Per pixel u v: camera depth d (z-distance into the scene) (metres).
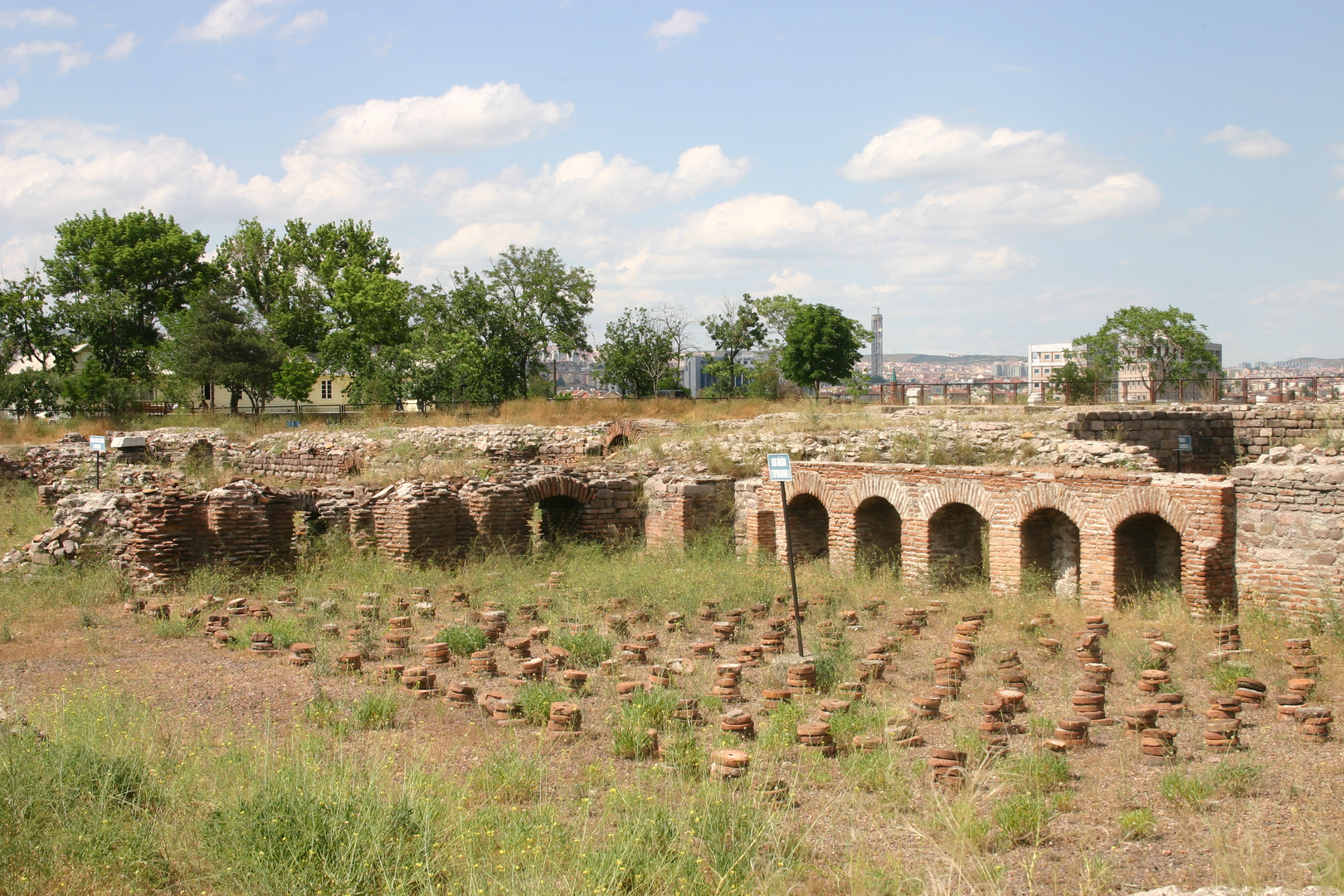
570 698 10.74
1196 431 24.19
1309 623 13.28
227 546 18.06
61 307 58.69
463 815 7.26
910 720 9.77
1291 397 28.42
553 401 40.97
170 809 7.31
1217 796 7.63
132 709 9.80
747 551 20.67
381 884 6.29
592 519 22.30
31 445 35.28
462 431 30.86
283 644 13.18
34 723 8.95
